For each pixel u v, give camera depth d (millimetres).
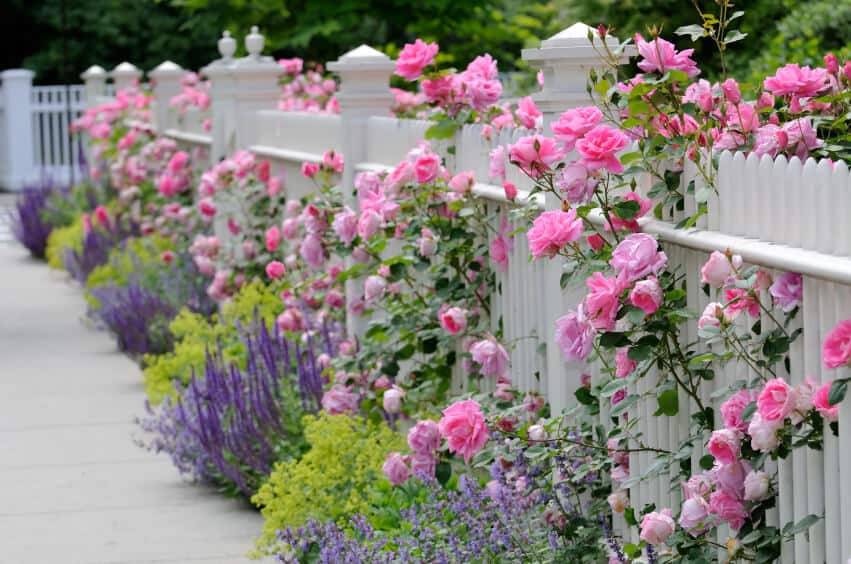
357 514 8766
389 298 10711
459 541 7836
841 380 5543
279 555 8297
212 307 16828
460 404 7816
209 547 9570
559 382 8305
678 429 7367
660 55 7223
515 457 8000
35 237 25953
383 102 12172
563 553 7746
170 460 12008
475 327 9945
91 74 30875
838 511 5898
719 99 7332
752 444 5984
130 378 15414
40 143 39375
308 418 10258
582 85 8000
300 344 12320
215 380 11562
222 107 17594
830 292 5844
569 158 7926
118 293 16750
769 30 16922
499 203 9602
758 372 6316
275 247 13445
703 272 6254
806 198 6023
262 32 22719
